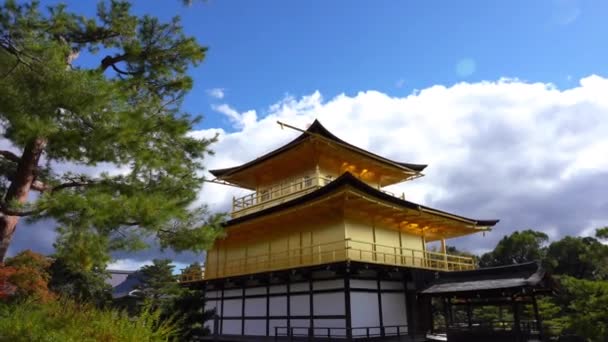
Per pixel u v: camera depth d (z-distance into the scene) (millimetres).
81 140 9297
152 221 9641
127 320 9594
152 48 14383
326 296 21875
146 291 45219
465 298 23953
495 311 36125
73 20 12281
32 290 19312
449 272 24094
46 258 26547
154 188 12000
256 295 26266
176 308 22953
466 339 21500
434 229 28953
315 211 23047
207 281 28234
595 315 22031
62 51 8695
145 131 10570
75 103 8289
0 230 10523
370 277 22641
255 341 24500
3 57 7895
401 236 26719
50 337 8023
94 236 9578
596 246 29672
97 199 8828
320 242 23578
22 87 8023
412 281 24984
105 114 9078
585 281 22594
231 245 30062
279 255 25719
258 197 31578
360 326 20859
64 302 10453
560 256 51750
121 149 10344
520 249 57406
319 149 27219
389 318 22688
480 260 62062
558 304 31016
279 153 28500
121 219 9344
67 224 8977
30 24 8797
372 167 30547
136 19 14109
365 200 21344
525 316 31297
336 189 20375
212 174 33281
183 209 11312
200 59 15188
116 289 66250
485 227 29297
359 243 22984
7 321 8289
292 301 23734
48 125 8305
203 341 27016
